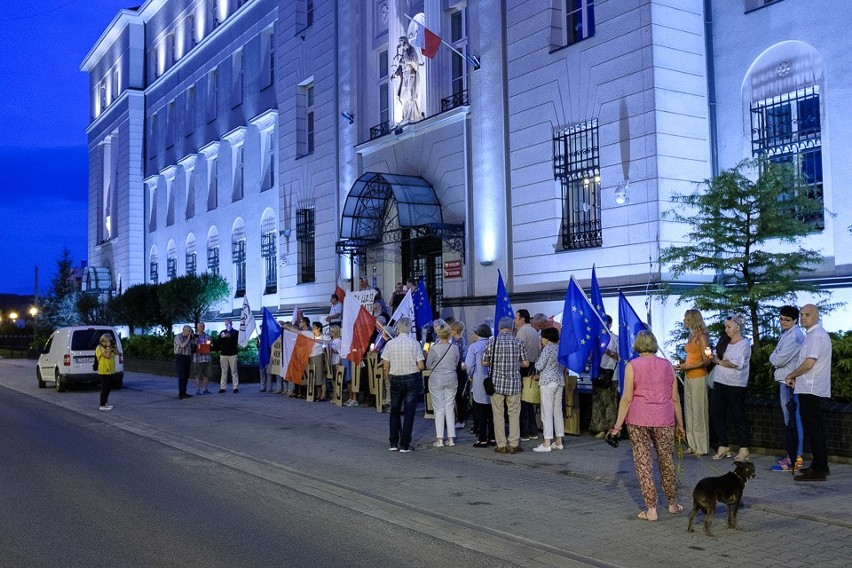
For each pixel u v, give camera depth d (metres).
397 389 11.92
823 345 9.01
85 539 7.19
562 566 6.49
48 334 44.12
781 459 9.89
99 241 49.19
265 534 7.40
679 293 13.27
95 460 11.24
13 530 7.48
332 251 25.47
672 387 7.91
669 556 6.62
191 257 37.59
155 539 7.20
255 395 20.25
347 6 25.03
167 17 41.06
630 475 9.75
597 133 16.28
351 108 24.67
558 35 17.38
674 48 15.20
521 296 17.72
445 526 7.71
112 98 48.19
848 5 13.43
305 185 27.17
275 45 29.55
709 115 15.45
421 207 20.17
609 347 11.95
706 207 12.17
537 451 11.45
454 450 11.80
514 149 18.22
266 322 21.11
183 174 38.41
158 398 20.00
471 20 19.58
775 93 14.53
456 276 19.92
